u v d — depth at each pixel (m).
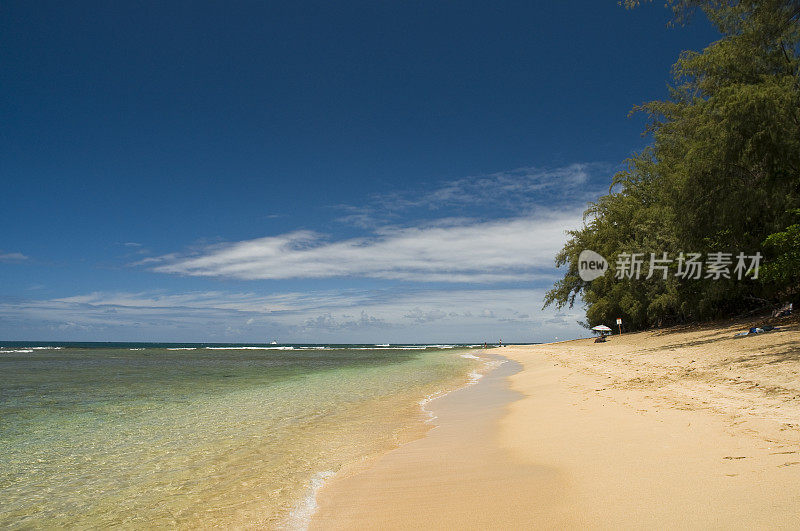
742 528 3.39
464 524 4.14
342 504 5.25
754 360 13.54
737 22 18.59
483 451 7.13
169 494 6.15
